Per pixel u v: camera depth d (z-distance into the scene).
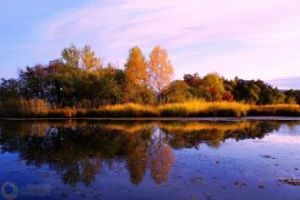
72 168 12.20
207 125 27.50
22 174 11.38
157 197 9.10
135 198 9.02
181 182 10.44
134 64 43.56
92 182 10.41
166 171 11.73
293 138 19.92
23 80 44.06
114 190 9.66
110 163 12.99
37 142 18.39
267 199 9.01
